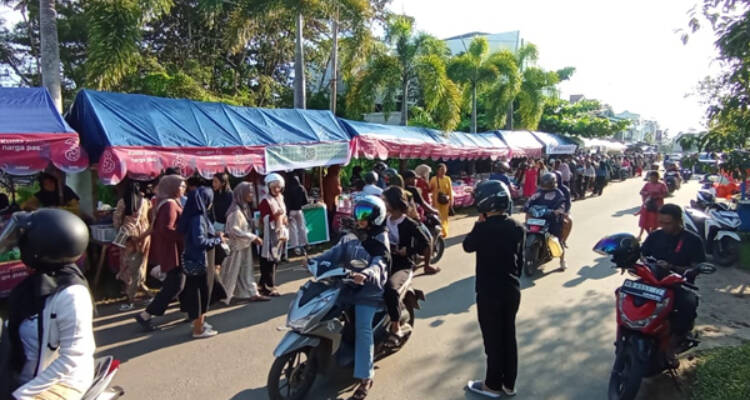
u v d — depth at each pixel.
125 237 6.16
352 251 4.14
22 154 5.95
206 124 8.31
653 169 9.77
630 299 3.93
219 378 4.36
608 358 4.83
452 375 4.44
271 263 6.79
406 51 16.81
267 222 6.76
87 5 11.60
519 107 27.58
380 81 16.61
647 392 4.16
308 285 3.96
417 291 4.91
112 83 11.16
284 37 21.61
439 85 16.50
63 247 2.00
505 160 18.86
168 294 5.32
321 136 10.13
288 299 6.69
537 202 8.21
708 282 7.72
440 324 5.70
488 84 21.83
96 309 6.15
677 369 4.49
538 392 4.15
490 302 3.94
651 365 3.96
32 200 6.87
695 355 4.81
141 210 6.33
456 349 5.00
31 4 20.08
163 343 5.13
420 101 22.69
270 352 4.93
